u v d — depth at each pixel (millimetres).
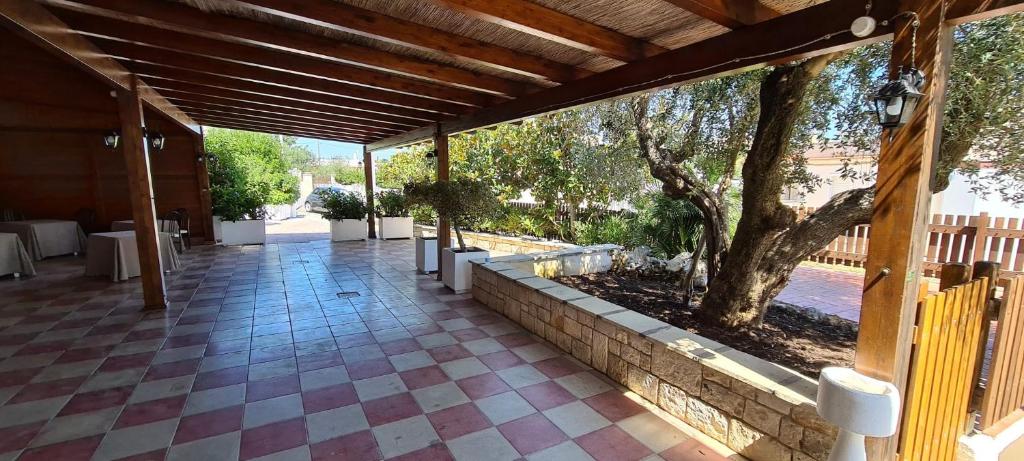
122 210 8414
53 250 7094
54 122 6297
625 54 2744
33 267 5922
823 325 3355
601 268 5488
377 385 2869
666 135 4148
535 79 3859
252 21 2869
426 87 4398
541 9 2330
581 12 2398
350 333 3832
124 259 5637
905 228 1604
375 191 10969
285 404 2621
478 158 8578
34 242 6785
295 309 4535
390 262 7172
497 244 8242
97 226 8211
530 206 8398
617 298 4086
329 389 2809
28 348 3434
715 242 3623
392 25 2621
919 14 1557
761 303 3146
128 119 4176
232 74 4008
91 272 5797
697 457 2170
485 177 8469
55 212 7863
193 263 6977
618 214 6930
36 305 4570
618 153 5797
